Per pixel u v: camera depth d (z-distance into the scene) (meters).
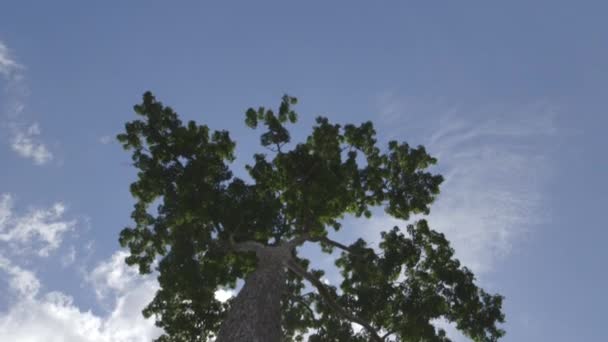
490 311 13.85
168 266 13.35
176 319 14.30
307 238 14.20
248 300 10.32
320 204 13.71
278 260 12.26
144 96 14.53
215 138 14.74
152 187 13.83
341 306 14.25
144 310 14.37
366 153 15.52
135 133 14.22
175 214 13.49
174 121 14.53
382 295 14.67
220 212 13.38
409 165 15.68
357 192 14.94
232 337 9.11
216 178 14.13
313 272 16.11
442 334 13.84
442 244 15.02
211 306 14.40
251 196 13.90
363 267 14.96
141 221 14.72
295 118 14.66
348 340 14.45
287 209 14.45
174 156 14.18
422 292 14.41
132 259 14.50
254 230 14.15
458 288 14.08
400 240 15.15
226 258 14.06
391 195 15.48
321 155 14.31
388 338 13.27
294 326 15.13
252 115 14.64
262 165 14.25
